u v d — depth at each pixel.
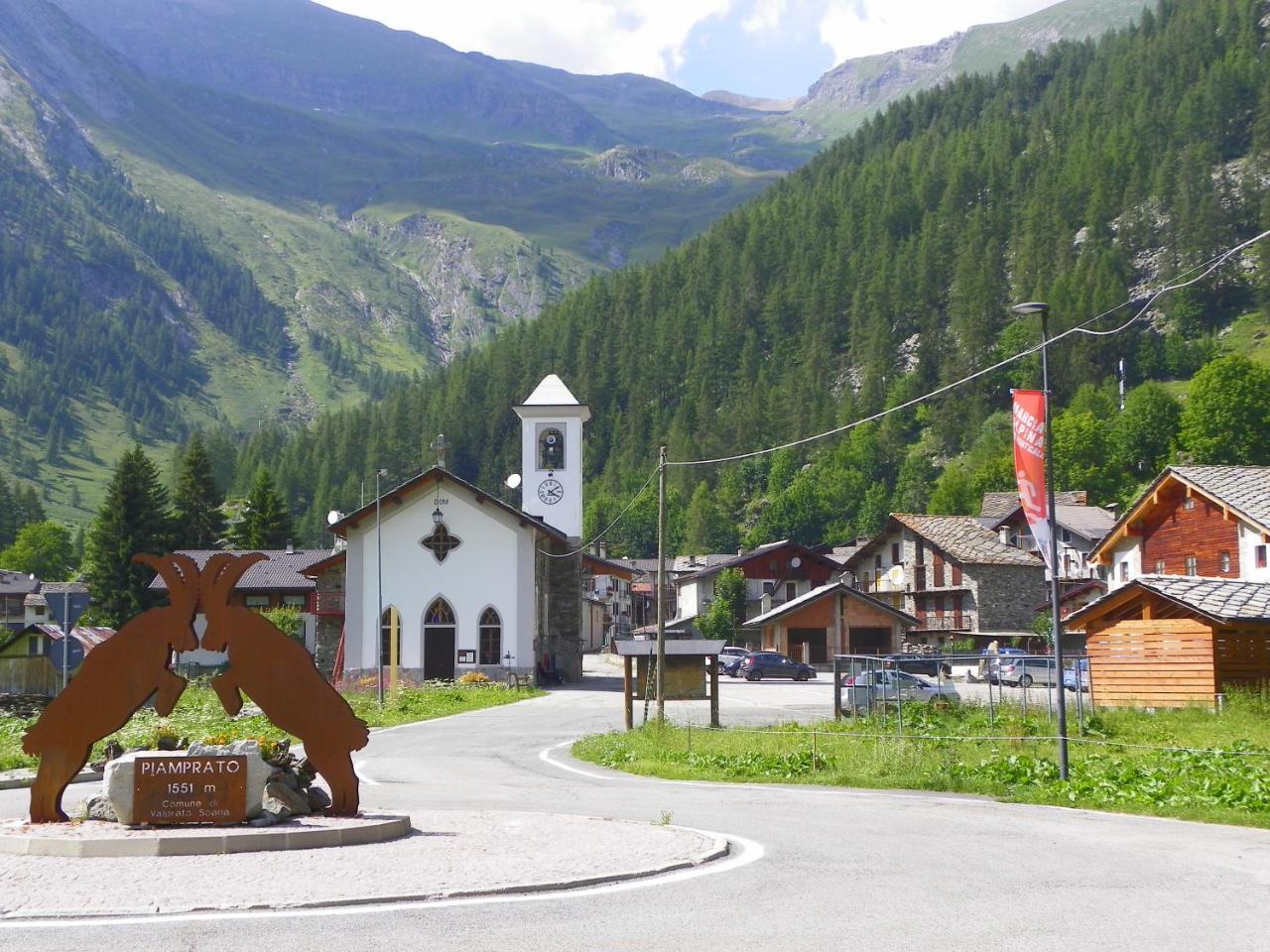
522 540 62.69
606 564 80.19
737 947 9.40
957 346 199.50
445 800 20.89
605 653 109.31
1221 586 38.59
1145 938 9.69
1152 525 54.88
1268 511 48.06
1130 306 194.00
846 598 79.31
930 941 9.60
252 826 14.66
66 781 15.63
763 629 82.69
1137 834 16.14
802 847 14.72
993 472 152.62
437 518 62.78
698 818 17.98
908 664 55.88
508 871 12.36
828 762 26.50
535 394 72.62
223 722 37.25
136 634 15.88
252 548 116.88
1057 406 183.38
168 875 12.06
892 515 98.44
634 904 11.05
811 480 179.62
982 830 16.52
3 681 55.59
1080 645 81.00
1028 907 10.95
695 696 38.16
